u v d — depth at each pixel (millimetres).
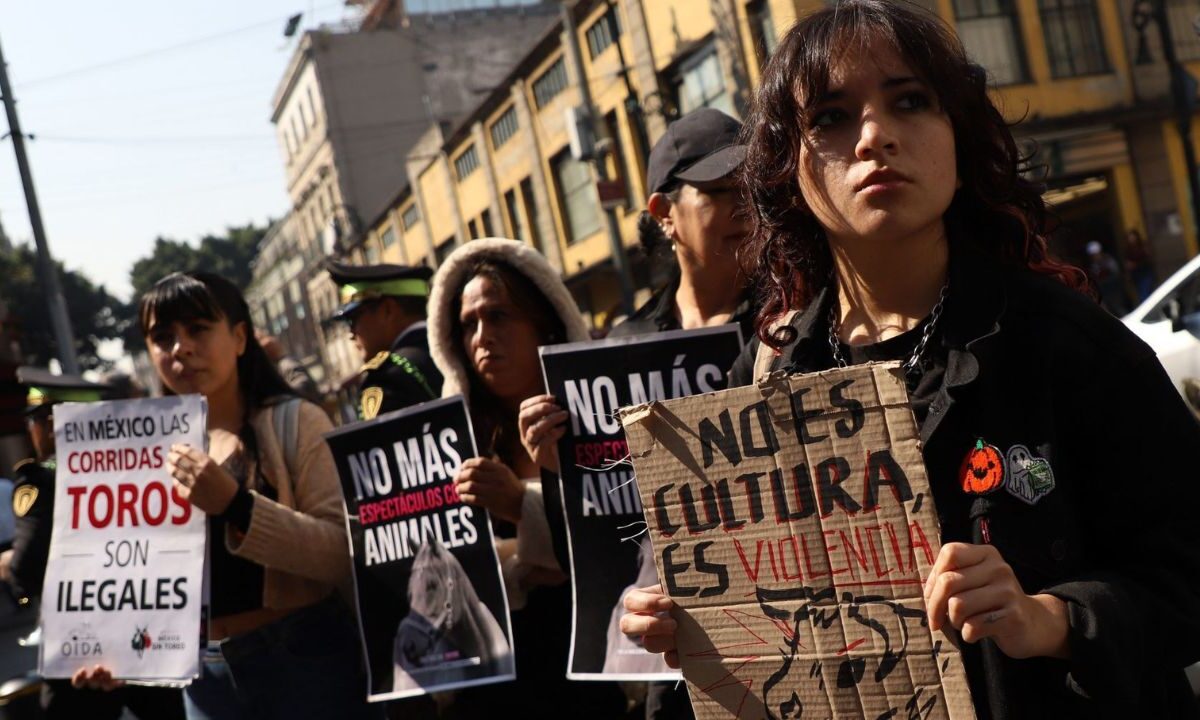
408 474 3002
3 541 4781
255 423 3258
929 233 1483
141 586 3193
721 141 2965
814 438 1407
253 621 3166
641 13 21891
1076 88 17531
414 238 42125
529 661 2982
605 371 2641
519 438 3162
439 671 2955
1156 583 1341
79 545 3293
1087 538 1413
